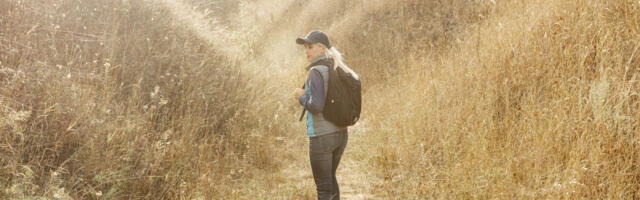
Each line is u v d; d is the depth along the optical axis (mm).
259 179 4488
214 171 4113
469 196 3465
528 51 5098
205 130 4785
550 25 5047
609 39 4164
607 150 3203
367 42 10555
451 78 5938
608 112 3338
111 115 3912
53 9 4973
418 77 6852
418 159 4414
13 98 3381
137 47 5250
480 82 5234
